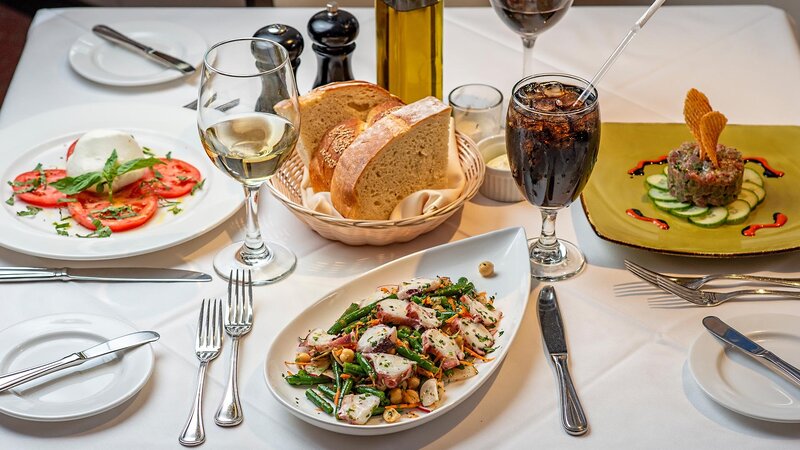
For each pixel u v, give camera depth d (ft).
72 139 5.55
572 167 4.09
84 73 6.25
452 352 3.69
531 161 4.12
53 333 4.04
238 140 4.13
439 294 4.13
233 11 7.17
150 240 4.61
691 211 4.68
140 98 6.12
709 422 3.59
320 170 5.04
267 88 4.13
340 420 3.46
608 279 4.45
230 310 4.17
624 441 3.51
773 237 4.48
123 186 5.06
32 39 6.82
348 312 4.02
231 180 5.17
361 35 6.85
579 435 3.54
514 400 3.72
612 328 4.12
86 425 3.63
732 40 6.72
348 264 4.63
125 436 3.58
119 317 4.24
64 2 12.05
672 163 4.84
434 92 5.71
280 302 4.32
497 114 5.44
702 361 3.76
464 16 7.21
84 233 4.71
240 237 4.84
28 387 3.73
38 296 4.38
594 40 6.81
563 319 4.18
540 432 3.56
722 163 4.69
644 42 6.73
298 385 3.70
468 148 5.11
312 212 4.46
